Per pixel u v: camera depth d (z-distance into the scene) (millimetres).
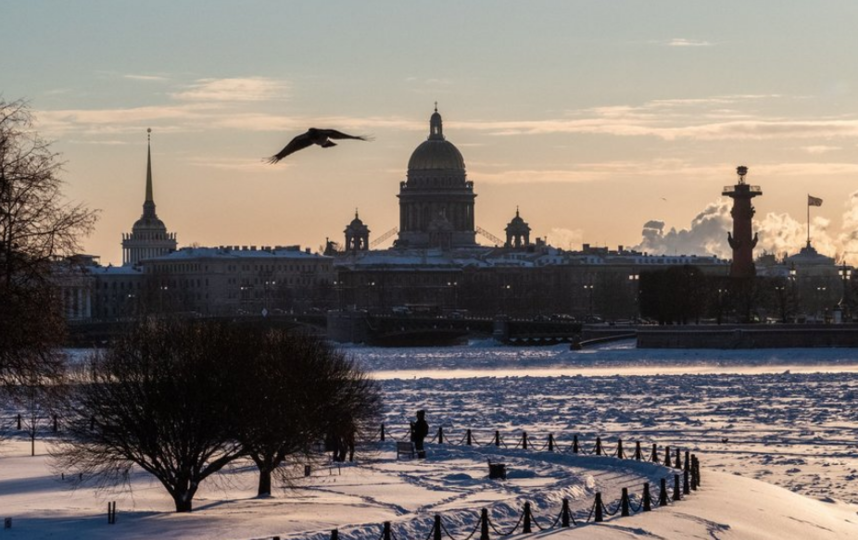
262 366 190875
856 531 188750
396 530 159000
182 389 181000
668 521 175125
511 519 173750
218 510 180500
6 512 179750
